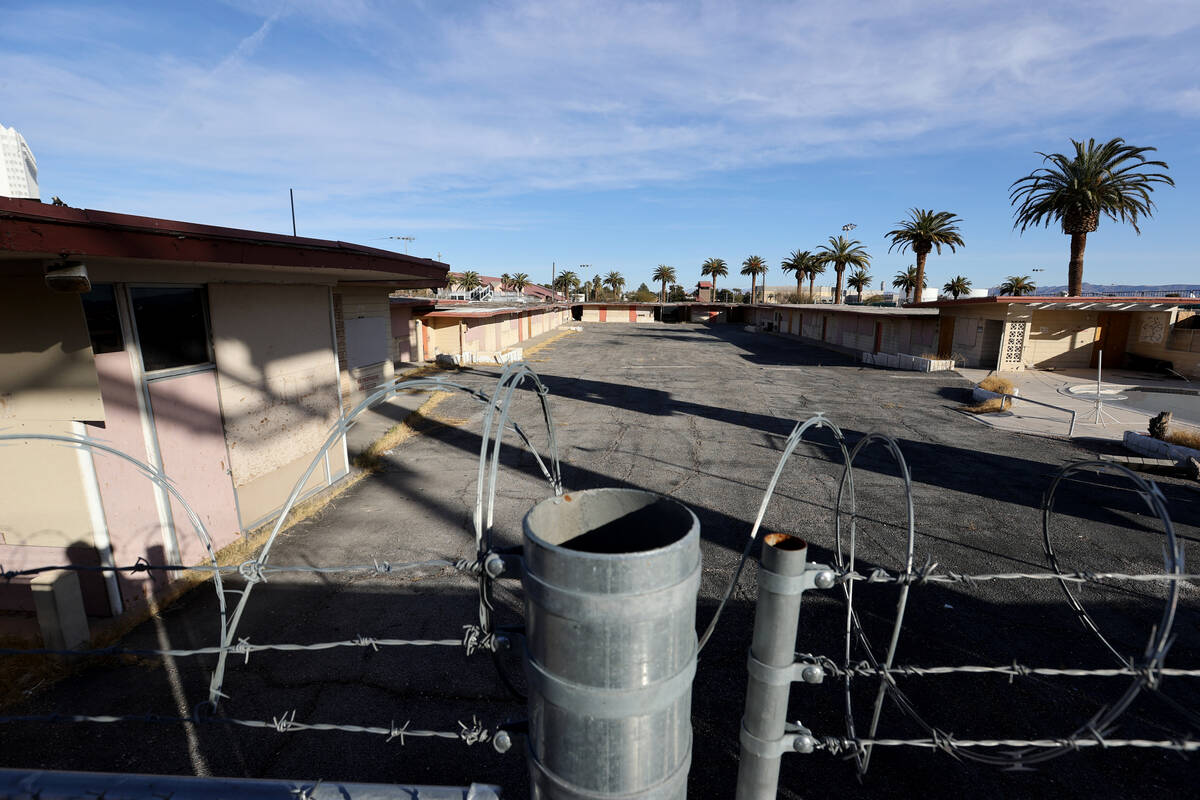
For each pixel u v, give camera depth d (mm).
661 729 1373
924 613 5676
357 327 17094
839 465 10758
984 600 5918
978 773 3787
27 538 5504
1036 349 25594
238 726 4211
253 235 5816
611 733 1335
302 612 5777
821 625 5473
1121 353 25375
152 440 6062
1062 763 3869
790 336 50156
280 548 7238
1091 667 4875
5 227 3590
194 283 6609
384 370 18984
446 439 12852
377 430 13367
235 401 7250
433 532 7734
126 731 4164
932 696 4516
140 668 4891
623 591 1249
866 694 4547
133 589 5758
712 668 4836
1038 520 8055
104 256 4367
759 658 1638
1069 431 13086
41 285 5035
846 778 3746
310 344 8805
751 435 13188
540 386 1928
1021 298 23266
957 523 7961
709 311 82000
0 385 5270
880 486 9531
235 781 1514
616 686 1304
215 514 6973
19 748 3996
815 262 80062
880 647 5137
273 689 4613
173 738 4094
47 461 5324
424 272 10023
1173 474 10086
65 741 4066
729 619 5570
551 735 1398
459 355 27172
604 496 1666
